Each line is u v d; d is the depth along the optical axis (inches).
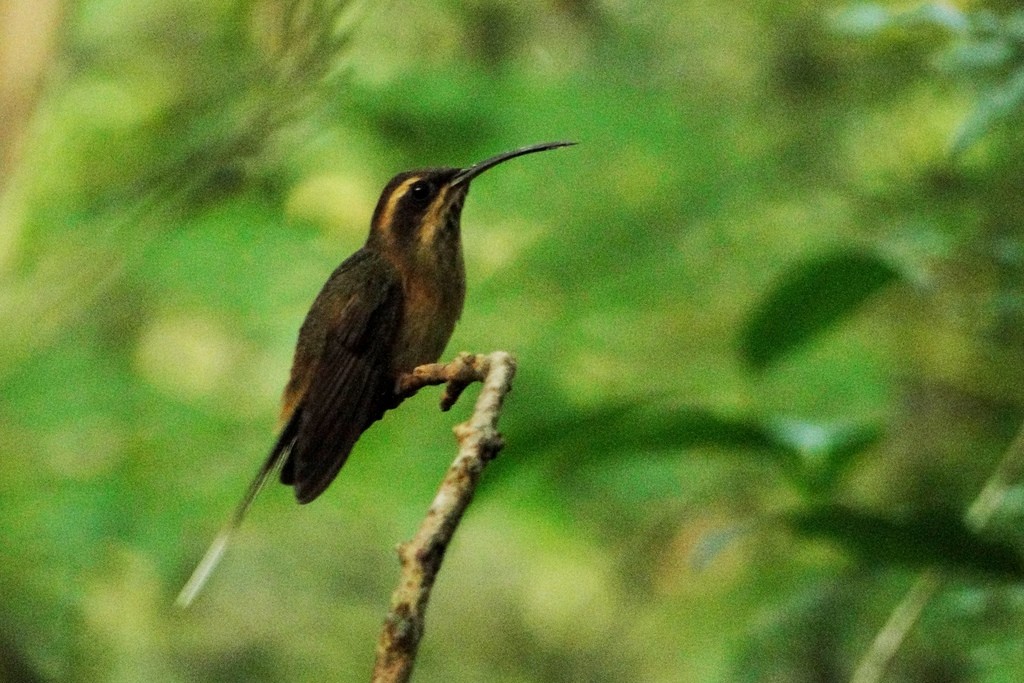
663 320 507.5
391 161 508.4
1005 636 328.5
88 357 467.8
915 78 494.6
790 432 235.0
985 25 324.2
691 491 463.2
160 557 469.1
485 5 544.4
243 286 483.5
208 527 477.7
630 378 493.0
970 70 358.9
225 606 578.6
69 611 466.0
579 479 467.5
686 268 507.2
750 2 538.3
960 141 314.7
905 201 486.0
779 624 368.2
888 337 473.1
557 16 551.8
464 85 512.4
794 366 463.8
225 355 505.0
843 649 358.3
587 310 502.3
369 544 596.7
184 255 458.3
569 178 512.7
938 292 399.9
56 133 375.9
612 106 515.8
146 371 486.3
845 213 504.1
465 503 159.5
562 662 575.5
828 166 512.4
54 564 462.9
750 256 507.2
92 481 469.1
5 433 464.4
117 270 228.8
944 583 250.5
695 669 451.8
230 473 478.3
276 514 507.2
